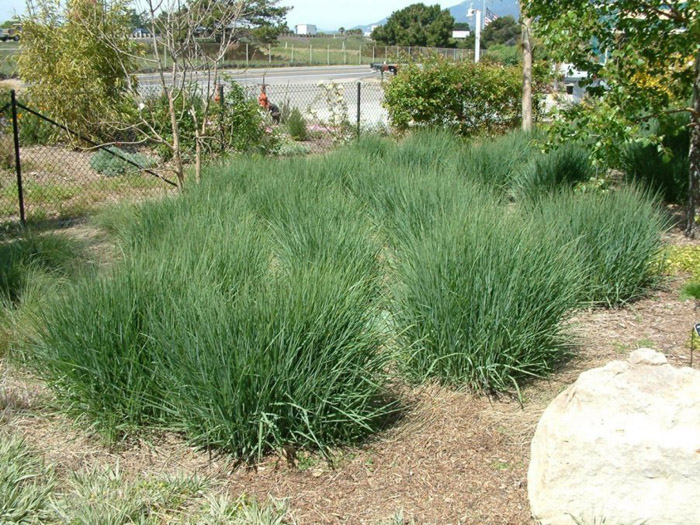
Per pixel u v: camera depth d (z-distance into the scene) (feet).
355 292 12.64
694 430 8.93
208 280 13.16
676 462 8.87
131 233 20.77
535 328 13.65
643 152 28.86
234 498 10.42
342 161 27.37
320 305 11.74
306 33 240.32
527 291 13.43
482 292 13.25
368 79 106.42
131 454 11.69
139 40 47.73
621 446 9.05
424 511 10.08
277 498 10.41
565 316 14.98
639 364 9.68
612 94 23.09
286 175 24.34
